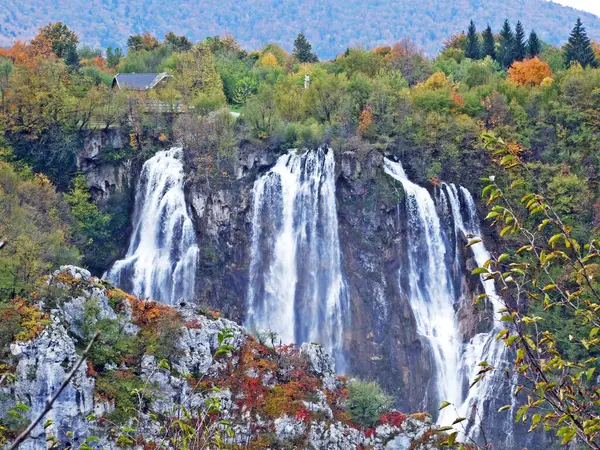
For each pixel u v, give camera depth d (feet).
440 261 568.00
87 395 377.71
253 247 556.10
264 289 551.18
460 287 562.66
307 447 398.01
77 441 372.38
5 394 372.58
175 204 554.87
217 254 549.13
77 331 395.75
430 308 555.28
